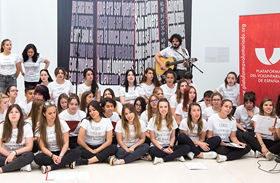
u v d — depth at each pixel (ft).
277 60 13.50
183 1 19.86
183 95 13.91
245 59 14.05
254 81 13.97
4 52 15.61
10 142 10.18
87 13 19.21
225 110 12.04
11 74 15.65
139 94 16.03
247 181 9.34
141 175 9.77
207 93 14.57
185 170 10.39
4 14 18.01
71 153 10.34
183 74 15.85
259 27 13.67
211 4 20.01
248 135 12.49
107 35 19.52
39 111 10.96
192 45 20.03
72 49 19.12
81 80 19.35
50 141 10.55
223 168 10.68
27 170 9.93
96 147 11.50
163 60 17.98
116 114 12.90
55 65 18.90
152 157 11.69
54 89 15.37
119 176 9.64
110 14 19.49
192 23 19.99
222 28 20.10
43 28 18.61
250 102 13.51
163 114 11.64
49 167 9.91
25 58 16.17
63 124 10.80
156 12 19.83
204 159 11.89
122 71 19.77
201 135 12.30
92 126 11.30
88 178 9.36
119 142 11.59
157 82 16.56
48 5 18.62
